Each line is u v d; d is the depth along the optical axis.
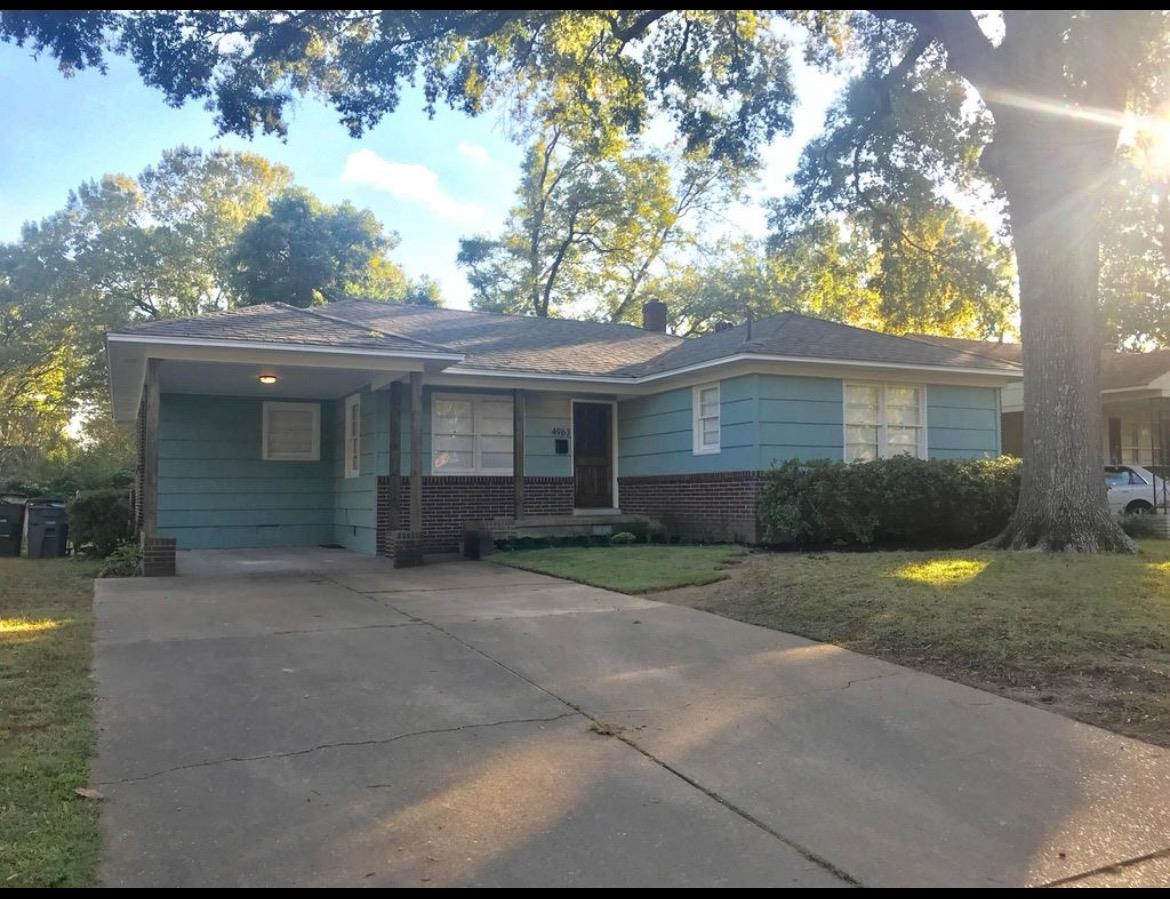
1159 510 17.67
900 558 10.98
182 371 13.24
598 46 15.22
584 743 5.00
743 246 37.78
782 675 6.42
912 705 5.72
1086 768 4.66
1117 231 26.91
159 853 3.55
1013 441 23.44
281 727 5.17
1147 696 5.66
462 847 3.68
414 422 12.83
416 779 4.42
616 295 39.44
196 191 41.62
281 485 16.48
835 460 14.24
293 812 3.99
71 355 39.16
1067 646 6.62
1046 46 11.73
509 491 15.94
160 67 11.95
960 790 4.38
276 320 12.62
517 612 8.73
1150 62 14.09
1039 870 3.55
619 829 3.88
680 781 4.46
